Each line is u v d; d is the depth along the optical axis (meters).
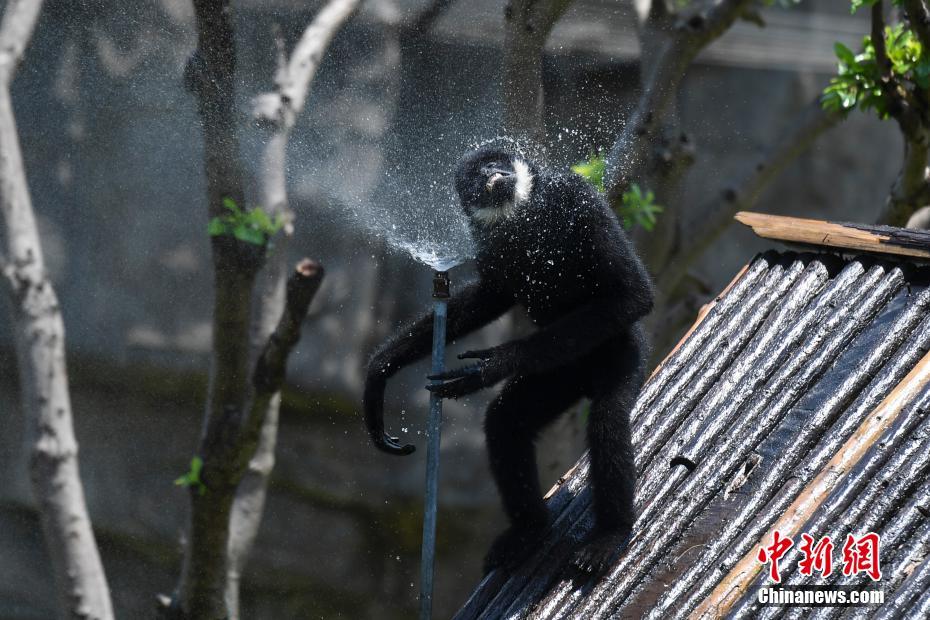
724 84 29.33
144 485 22.83
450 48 18.78
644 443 10.09
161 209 21.84
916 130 14.12
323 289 23.95
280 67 14.96
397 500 24.61
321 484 24.19
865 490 7.97
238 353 14.51
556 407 10.51
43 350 13.93
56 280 22.03
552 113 18.86
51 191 21.17
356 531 24.20
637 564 8.98
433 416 9.56
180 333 23.08
